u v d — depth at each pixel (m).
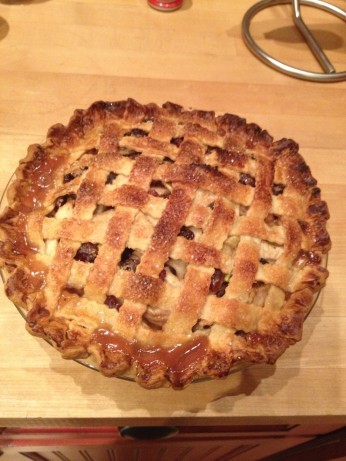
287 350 0.38
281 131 0.52
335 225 0.46
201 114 0.41
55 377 0.35
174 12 0.62
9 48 0.55
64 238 0.32
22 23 0.58
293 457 0.53
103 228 0.32
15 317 0.37
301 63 0.60
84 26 0.59
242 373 0.36
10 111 0.50
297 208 0.36
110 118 0.40
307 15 0.65
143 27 0.60
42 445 0.43
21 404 0.34
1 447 0.44
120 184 0.34
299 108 0.55
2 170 0.45
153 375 0.30
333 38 0.63
